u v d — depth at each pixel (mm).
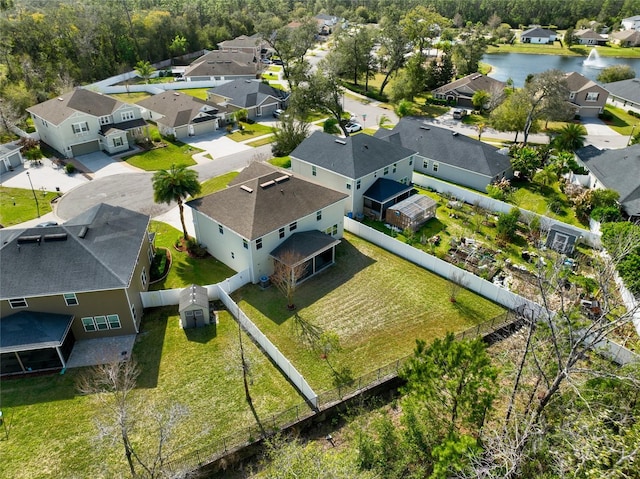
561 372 17391
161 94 72688
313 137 47438
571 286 32625
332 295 33562
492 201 45375
